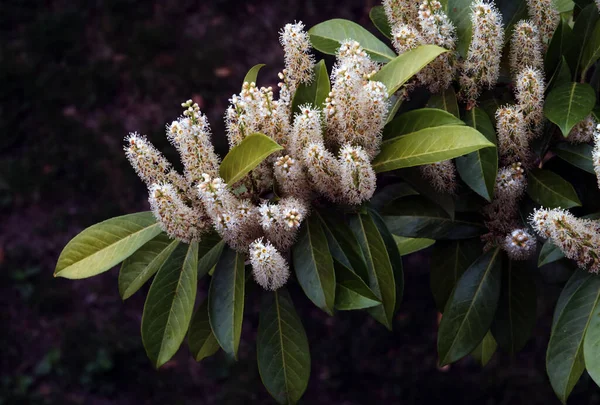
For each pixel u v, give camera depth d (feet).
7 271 11.85
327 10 13.97
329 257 4.91
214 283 4.95
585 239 4.81
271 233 4.90
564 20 5.26
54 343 11.22
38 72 13.78
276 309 5.10
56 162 12.77
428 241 5.94
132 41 13.91
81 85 13.53
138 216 5.09
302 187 4.95
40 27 14.28
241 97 4.89
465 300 5.17
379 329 11.22
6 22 14.66
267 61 13.56
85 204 12.42
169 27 14.01
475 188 4.93
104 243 5.04
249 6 14.28
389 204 5.29
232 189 4.96
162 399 10.75
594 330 4.82
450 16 5.02
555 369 4.89
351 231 4.98
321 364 11.08
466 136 4.80
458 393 10.57
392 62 4.94
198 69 13.39
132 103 13.29
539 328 10.85
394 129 4.97
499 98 5.16
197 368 11.00
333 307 4.87
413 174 5.08
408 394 10.69
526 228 5.12
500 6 5.16
